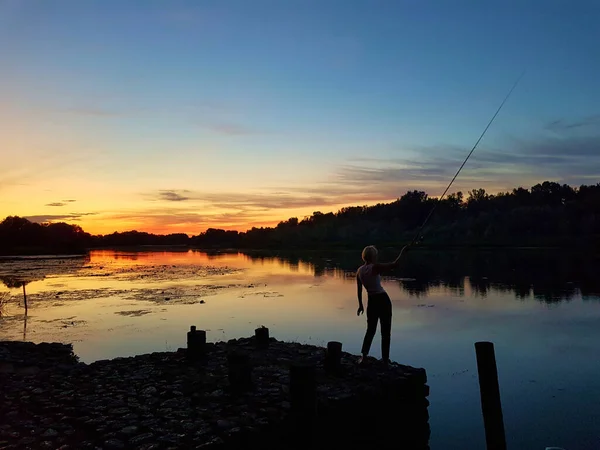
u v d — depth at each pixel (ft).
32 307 79.97
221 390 23.97
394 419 24.88
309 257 269.85
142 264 219.20
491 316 67.92
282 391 23.67
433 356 45.80
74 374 27.89
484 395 20.40
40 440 18.74
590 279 114.62
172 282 125.08
